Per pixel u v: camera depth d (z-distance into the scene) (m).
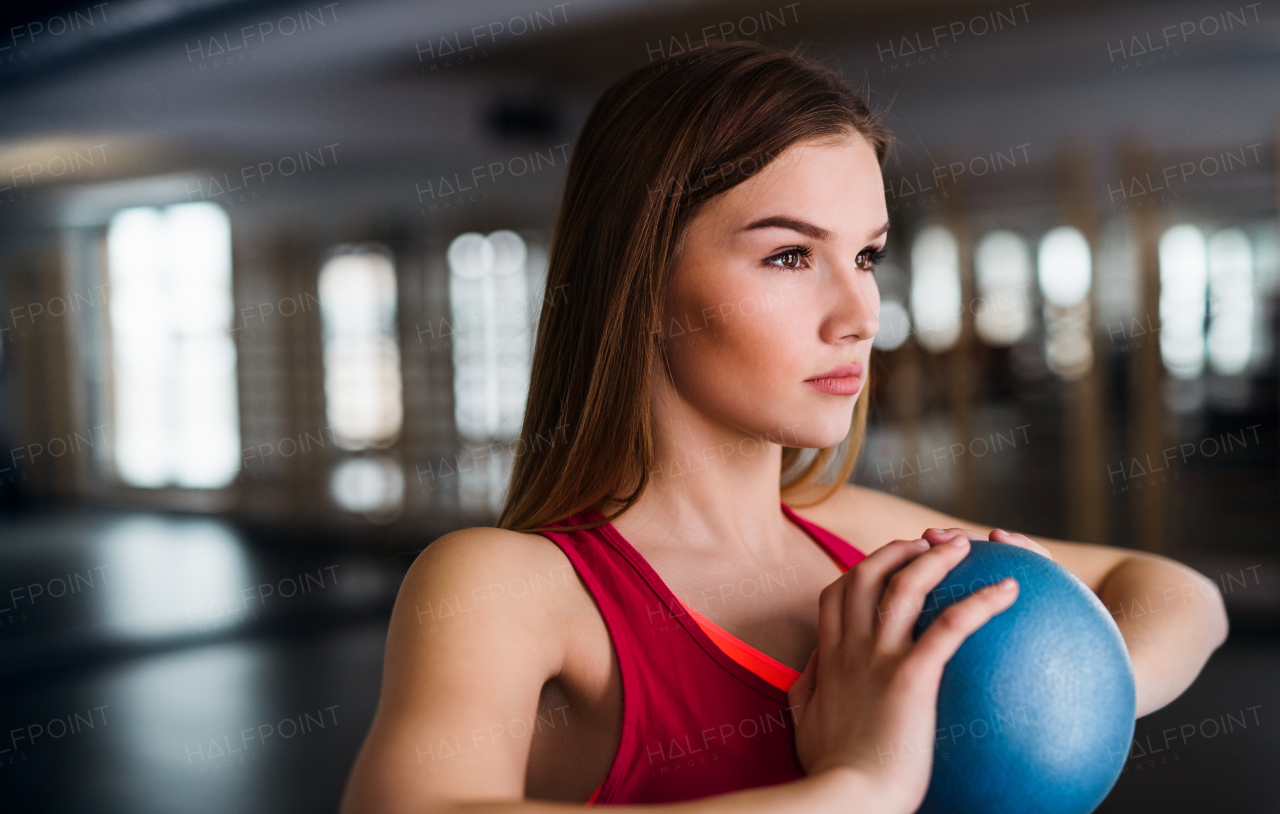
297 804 2.83
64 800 2.90
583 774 0.66
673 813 0.49
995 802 0.57
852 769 0.54
